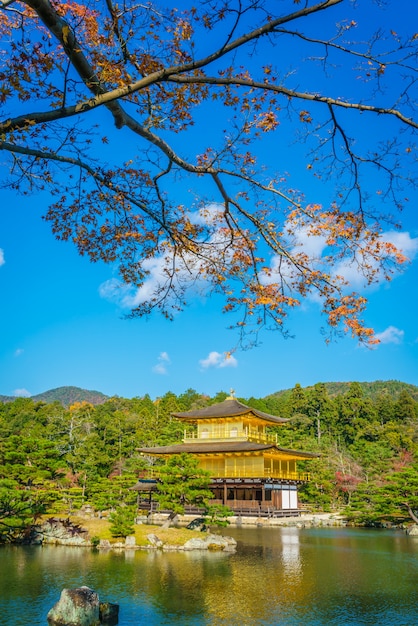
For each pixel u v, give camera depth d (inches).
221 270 458.3
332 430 4355.3
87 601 652.1
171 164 405.7
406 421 4328.3
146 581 881.5
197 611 702.5
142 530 1412.4
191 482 1562.5
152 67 352.8
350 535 1699.1
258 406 4574.3
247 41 305.1
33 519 1416.1
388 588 850.8
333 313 357.1
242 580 901.2
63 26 296.8
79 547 1267.2
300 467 2910.9
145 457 3083.2
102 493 1984.5
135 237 461.4
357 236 371.2
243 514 2255.2
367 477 2736.2
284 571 993.5
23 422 4028.1
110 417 3846.0
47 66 316.2
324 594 805.9
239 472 2401.6
